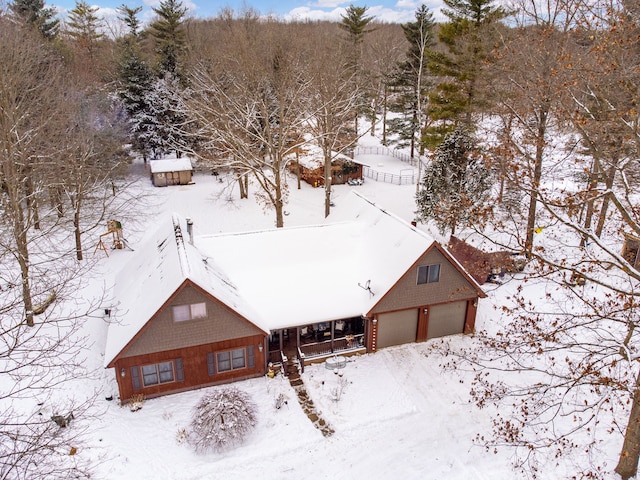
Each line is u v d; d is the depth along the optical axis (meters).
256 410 18.22
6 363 19.86
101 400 18.91
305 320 21.12
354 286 22.84
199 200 42.75
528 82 23.56
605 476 15.46
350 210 28.55
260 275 22.67
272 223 37.88
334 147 44.44
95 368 20.75
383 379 20.64
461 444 17.31
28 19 45.72
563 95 18.31
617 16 12.66
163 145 49.66
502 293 26.81
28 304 19.58
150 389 19.20
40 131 29.16
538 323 22.83
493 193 33.75
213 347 19.53
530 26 25.97
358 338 22.75
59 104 30.91
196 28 79.88
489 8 34.53
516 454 15.98
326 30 89.00
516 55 24.77
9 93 23.38
